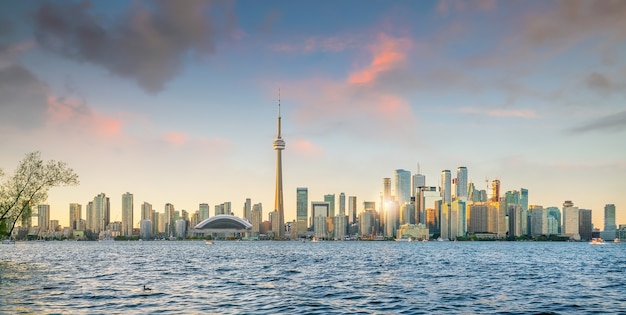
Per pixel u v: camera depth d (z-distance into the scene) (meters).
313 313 50.00
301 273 102.31
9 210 95.94
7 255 186.12
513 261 160.00
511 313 51.34
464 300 60.31
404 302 58.06
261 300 58.72
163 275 94.94
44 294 61.03
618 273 106.44
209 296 62.06
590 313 51.78
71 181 99.06
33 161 96.81
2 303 53.03
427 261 158.00
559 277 95.25
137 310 50.53
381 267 124.25
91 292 64.25
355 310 52.09
